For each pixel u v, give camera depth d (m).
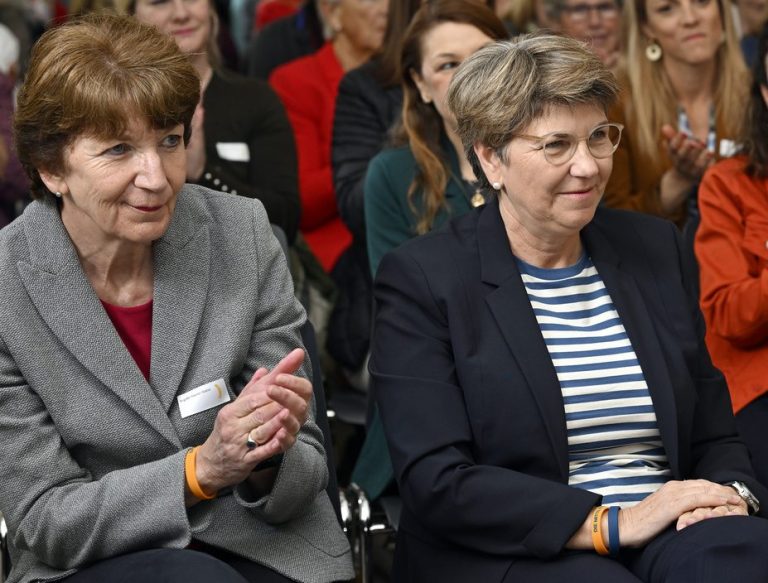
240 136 4.45
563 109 2.70
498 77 2.74
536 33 2.84
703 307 3.59
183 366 2.61
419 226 3.80
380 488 3.46
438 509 2.68
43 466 2.53
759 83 3.64
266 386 2.41
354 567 3.08
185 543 2.49
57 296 2.57
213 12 4.63
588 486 2.76
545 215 2.77
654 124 4.52
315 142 5.25
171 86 2.44
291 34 6.09
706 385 2.96
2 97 5.11
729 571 2.43
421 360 2.79
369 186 3.91
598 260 2.91
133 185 2.46
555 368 2.79
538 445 2.72
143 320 2.67
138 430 2.58
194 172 3.94
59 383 2.56
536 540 2.59
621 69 4.61
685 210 4.41
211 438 2.47
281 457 2.58
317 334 4.28
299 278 4.20
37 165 2.52
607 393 2.79
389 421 2.78
